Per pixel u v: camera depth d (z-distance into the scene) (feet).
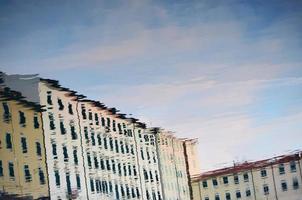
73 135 152.97
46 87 146.82
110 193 165.27
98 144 165.58
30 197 129.90
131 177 182.09
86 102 163.63
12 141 129.80
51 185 137.18
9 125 130.41
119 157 177.27
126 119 187.21
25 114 136.77
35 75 145.07
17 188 126.82
